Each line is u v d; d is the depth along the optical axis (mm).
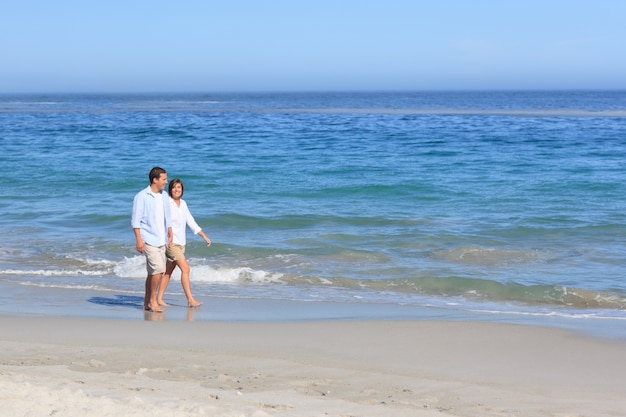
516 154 28594
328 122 54531
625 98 174625
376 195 18734
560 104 117875
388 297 9977
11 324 8047
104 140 36812
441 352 7113
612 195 18359
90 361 6535
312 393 5781
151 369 6344
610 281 10750
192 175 22250
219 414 4891
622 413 5469
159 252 8844
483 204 17266
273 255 12406
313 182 20938
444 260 12102
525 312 9125
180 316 8664
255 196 18609
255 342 7371
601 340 7625
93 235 14133
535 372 6531
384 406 5465
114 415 4699
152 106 103562
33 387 5344
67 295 9820
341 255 12367
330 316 8766
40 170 23562
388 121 56125
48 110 84000
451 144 33438
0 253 12641
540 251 12609
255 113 73000
